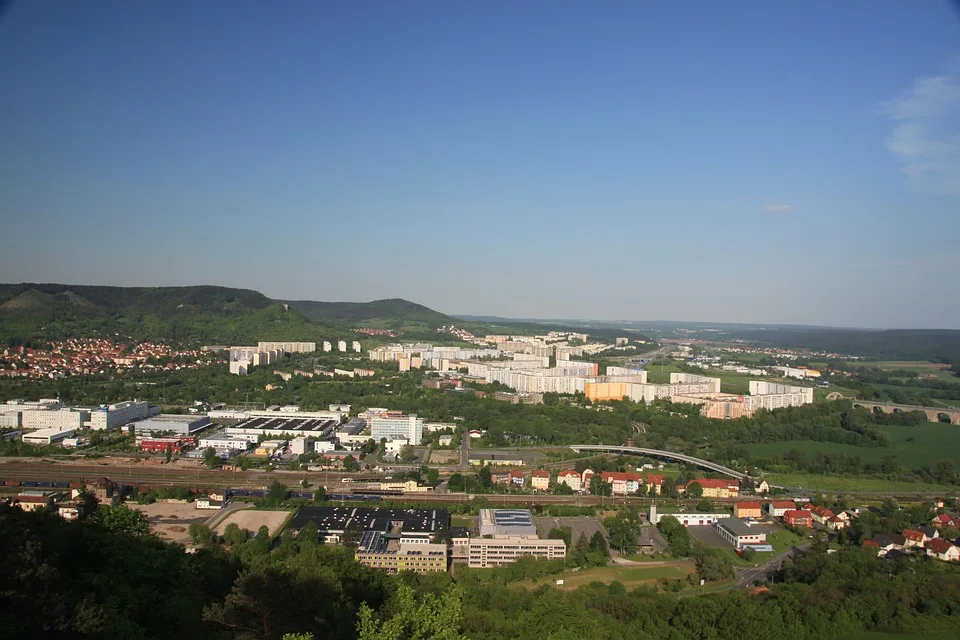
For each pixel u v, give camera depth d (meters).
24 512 146.25
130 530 164.62
